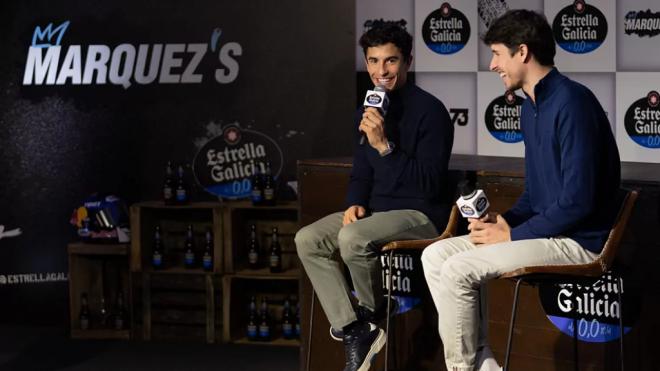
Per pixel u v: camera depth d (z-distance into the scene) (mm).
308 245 4238
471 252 3533
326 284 4246
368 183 4367
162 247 6094
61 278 6312
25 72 6207
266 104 6082
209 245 5961
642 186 3814
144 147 6191
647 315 3863
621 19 5652
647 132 5676
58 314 6320
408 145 4188
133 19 6141
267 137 6094
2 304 6309
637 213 3834
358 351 4219
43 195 6250
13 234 6258
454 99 5914
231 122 6117
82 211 6102
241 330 6074
